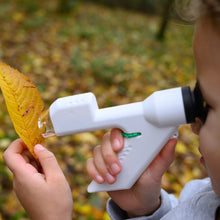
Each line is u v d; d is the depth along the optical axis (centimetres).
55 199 71
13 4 595
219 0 49
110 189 79
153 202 88
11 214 184
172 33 654
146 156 72
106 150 75
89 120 70
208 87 53
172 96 64
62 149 250
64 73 364
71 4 611
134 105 70
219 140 54
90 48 464
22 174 73
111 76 364
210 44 52
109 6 890
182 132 306
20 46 420
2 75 68
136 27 665
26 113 70
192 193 101
